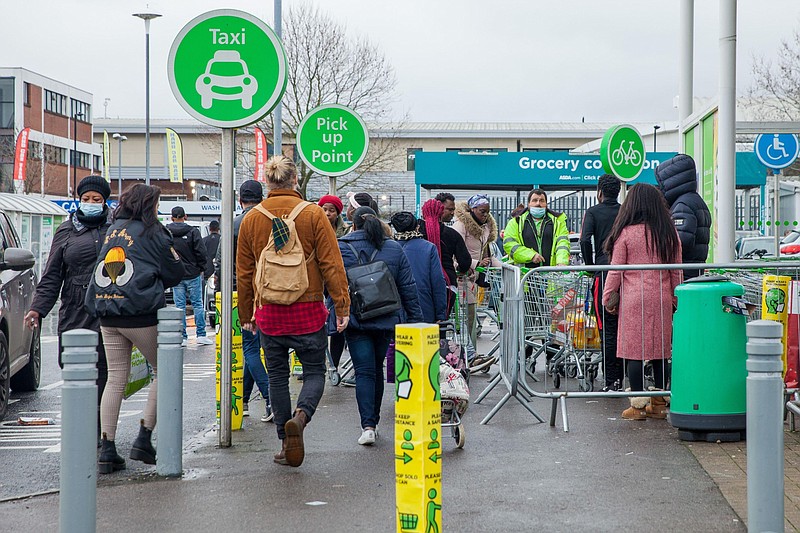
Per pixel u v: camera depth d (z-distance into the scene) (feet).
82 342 16.65
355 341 26.00
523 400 29.09
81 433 16.51
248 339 29.81
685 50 55.52
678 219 31.73
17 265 33.14
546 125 257.34
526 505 19.44
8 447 27.86
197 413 33.06
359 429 28.22
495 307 41.19
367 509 19.35
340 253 24.58
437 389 15.20
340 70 140.56
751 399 15.56
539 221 39.65
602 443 25.38
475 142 244.42
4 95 224.74
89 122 263.70
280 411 23.75
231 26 25.70
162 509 19.62
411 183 194.70
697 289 24.98
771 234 92.43
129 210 23.56
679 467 22.49
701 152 47.44
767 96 139.23
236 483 21.70
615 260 28.73
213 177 267.39
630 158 44.80
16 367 35.70
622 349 28.35
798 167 118.93
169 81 25.66
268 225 23.49
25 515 19.62
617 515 18.66
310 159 43.47
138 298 22.91
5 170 214.69
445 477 21.83
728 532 17.53
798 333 25.45
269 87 25.71
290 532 17.92
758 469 15.49
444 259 35.45
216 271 51.83
